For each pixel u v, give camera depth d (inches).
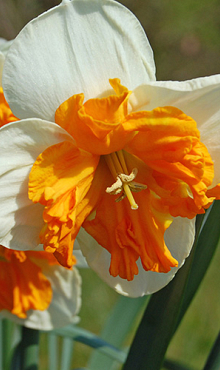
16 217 10.2
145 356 11.1
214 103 10.2
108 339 13.6
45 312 12.8
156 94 10.1
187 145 10.0
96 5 10.1
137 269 10.7
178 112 10.0
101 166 10.8
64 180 10.1
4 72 9.9
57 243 10.1
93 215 10.7
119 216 10.7
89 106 10.1
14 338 14.6
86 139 10.1
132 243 10.7
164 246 10.6
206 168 10.2
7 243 10.3
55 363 14.1
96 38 10.2
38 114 10.1
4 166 9.9
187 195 10.4
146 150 10.3
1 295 12.6
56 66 10.0
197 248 11.4
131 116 10.1
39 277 12.6
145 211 10.7
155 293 11.1
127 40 10.2
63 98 10.1
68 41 10.1
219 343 11.6
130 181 10.5
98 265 11.3
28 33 9.9
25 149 10.0
